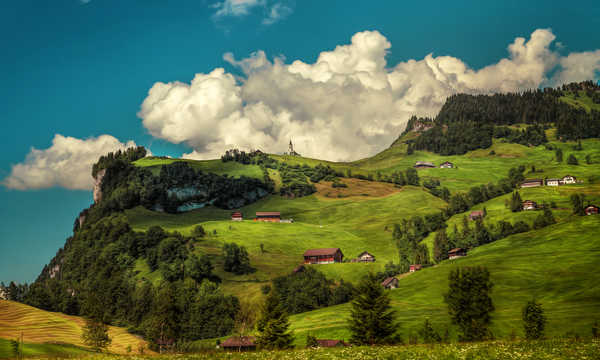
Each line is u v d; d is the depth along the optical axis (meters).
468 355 27.53
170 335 137.50
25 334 149.38
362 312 68.62
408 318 125.12
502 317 114.50
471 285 100.75
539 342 31.83
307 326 142.88
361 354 30.03
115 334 185.62
